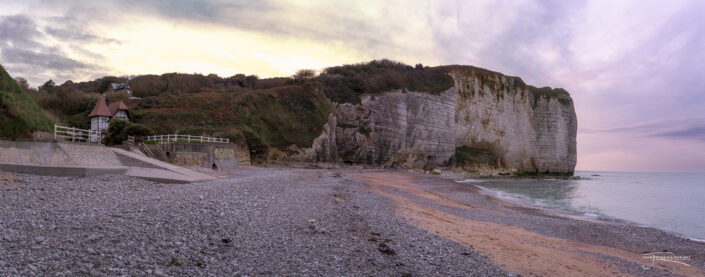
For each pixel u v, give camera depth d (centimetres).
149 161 2175
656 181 8575
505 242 1266
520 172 8338
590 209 2806
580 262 1117
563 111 9500
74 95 5812
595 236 1684
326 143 5459
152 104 5144
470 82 8275
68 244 680
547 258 1104
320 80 6512
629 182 7744
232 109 5150
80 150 1967
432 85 7500
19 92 2209
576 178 8788
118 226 825
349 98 6212
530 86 9612
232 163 3744
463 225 1554
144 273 608
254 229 988
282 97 5622
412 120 6894
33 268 556
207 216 1025
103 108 4516
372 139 6128
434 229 1357
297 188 1997
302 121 5425
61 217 855
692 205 3152
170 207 1067
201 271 666
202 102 5178
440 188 3706
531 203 3070
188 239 821
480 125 8238
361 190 2405
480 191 3869
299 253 848
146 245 738
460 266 902
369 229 1188
